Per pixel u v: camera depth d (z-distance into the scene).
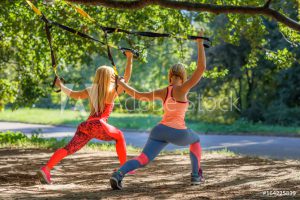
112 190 7.72
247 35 17.19
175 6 7.96
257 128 33.03
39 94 19.84
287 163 12.25
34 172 9.98
